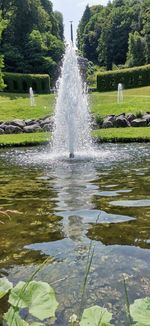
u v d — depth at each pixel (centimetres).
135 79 4175
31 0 6331
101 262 301
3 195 568
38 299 74
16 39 6053
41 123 1839
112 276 273
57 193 570
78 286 258
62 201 519
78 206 488
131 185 609
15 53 5831
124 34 8494
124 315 216
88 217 436
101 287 256
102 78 4256
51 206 493
